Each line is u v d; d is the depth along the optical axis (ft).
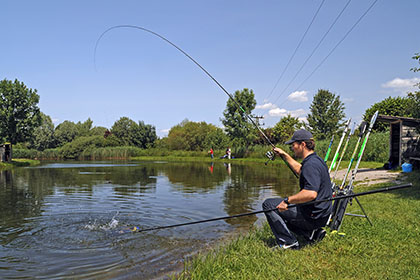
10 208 29.96
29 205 31.50
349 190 16.39
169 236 20.45
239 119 129.90
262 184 47.39
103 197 36.24
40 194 38.91
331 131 135.23
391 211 21.09
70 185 48.14
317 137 135.64
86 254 17.33
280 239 14.70
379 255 13.39
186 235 20.66
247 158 126.82
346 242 14.88
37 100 135.44
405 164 45.83
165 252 17.44
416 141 52.70
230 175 62.90
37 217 26.11
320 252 13.83
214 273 12.35
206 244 18.72
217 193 38.73
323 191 13.70
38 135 242.99
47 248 18.34
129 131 225.15
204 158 146.82
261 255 13.78
